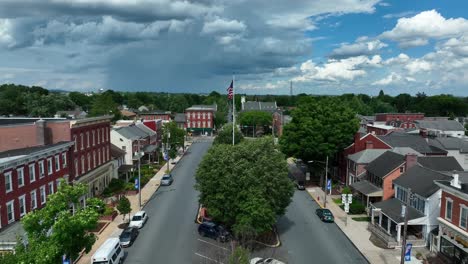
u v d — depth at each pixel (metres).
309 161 64.12
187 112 151.88
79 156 50.97
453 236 32.25
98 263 29.94
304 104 65.94
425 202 36.78
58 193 25.03
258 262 31.91
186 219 46.38
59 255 23.50
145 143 82.50
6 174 34.91
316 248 37.47
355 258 35.06
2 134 43.84
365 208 48.81
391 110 191.12
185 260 34.31
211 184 38.41
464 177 38.09
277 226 44.12
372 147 58.66
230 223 39.84
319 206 52.75
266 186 37.72
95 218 25.19
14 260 21.12
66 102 141.62
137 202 53.56
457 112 169.25
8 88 135.12
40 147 43.28
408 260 30.66
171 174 73.88
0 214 33.91
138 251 36.44
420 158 49.38
